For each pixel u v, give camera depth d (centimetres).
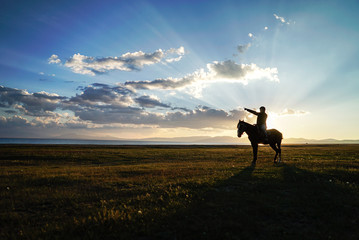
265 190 887
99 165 2231
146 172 1464
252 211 660
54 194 904
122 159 2819
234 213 637
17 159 2756
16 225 621
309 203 721
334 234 521
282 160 2083
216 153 3497
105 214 650
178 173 1369
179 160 2584
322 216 630
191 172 1387
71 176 1329
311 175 1157
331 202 724
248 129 1664
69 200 828
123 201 796
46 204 805
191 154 3359
